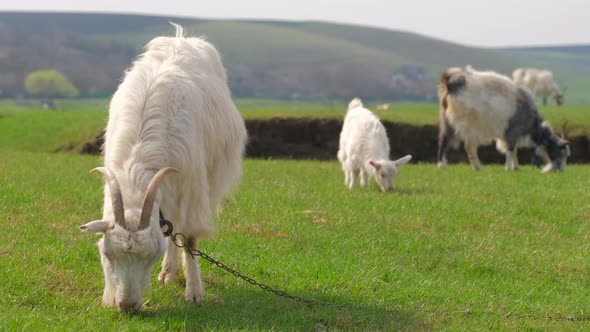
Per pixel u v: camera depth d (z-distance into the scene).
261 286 7.96
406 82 190.38
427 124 30.66
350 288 8.58
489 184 18.12
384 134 17.41
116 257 6.52
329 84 183.88
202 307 7.58
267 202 13.84
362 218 12.76
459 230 12.30
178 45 8.40
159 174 6.60
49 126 34.12
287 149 30.05
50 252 9.20
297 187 16.28
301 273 9.01
